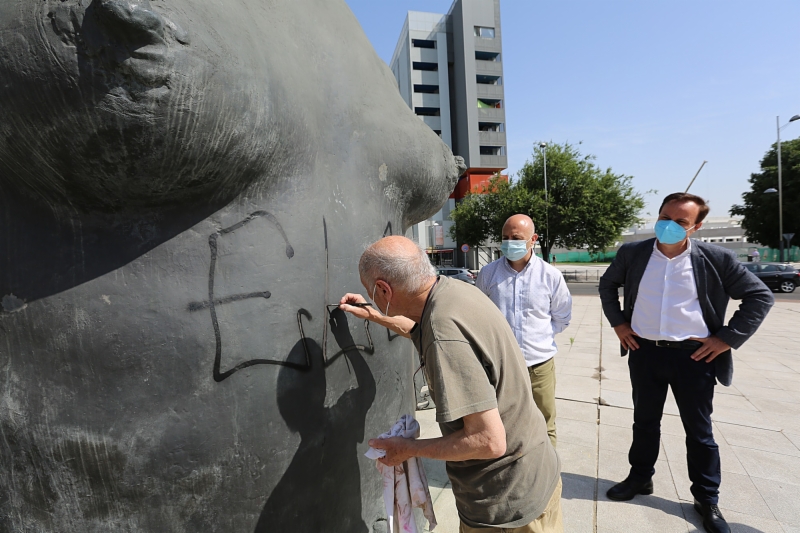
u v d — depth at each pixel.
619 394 4.41
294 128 1.37
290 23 1.53
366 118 1.81
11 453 1.16
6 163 1.08
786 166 29.69
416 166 1.99
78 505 1.17
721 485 2.72
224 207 1.24
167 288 1.17
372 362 1.76
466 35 44.12
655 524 2.38
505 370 1.35
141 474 1.16
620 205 24.62
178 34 0.97
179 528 1.22
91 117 0.94
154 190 1.11
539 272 2.74
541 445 1.44
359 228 1.72
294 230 1.39
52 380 1.13
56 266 1.13
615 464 3.03
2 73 0.93
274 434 1.33
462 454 1.26
